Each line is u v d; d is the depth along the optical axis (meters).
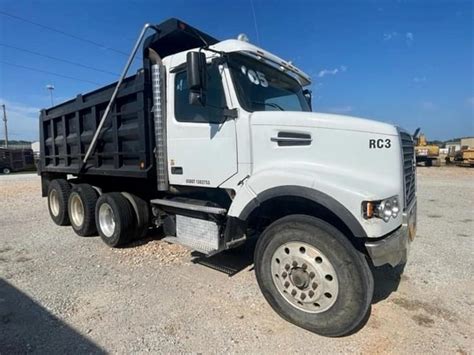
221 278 3.88
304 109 4.52
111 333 2.78
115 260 4.52
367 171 2.91
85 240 5.57
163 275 3.98
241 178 3.45
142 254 4.73
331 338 2.70
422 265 4.20
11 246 5.27
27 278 3.92
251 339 2.69
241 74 3.61
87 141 5.46
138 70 4.30
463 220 6.82
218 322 2.94
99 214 5.22
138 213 4.96
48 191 6.99
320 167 3.01
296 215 2.87
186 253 4.74
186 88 3.95
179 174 4.07
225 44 3.56
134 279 3.87
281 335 2.75
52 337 2.72
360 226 2.59
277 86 4.09
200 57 3.22
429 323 2.88
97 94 5.12
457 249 4.84
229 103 3.48
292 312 2.88
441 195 10.47
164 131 4.20
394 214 2.76
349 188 2.66
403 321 2.92
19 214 8.12
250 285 3.70
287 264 2.91
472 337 2.66
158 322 2.94
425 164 27.53
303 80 4.66
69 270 4.17
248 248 4.98
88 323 2.93
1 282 3.82
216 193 4.00
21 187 14.95
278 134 3.21
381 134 2.88
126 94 4.46
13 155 31.78
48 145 7.03
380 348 2.54
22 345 2.61
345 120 3.00
